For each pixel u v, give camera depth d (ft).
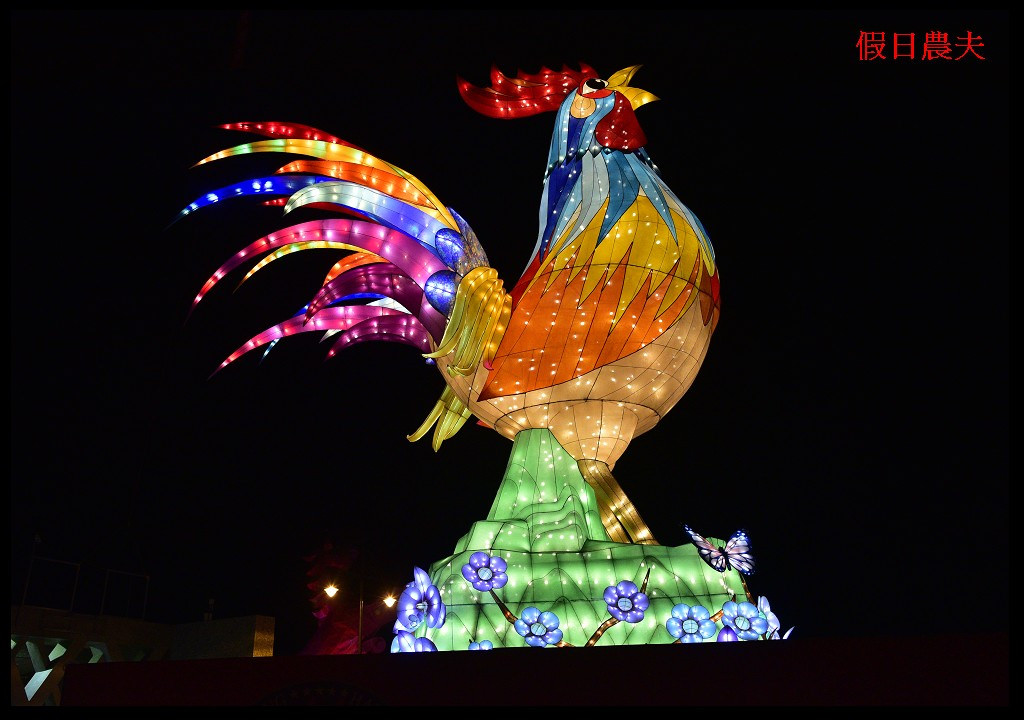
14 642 63.31
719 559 39.29
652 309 43.34
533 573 41.06
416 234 46.01
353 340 54.95
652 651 26.43
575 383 43.80
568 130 49.60
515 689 26.76
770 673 25.41
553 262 44.96
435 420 53.06
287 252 50.37
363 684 27.71
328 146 47.01
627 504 44.73
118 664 29.60
